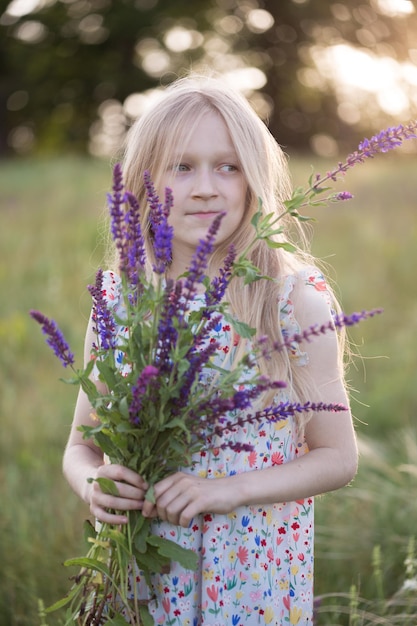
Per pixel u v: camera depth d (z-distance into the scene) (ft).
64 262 24.76
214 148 6.69
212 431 6.02
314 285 6.81
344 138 83.71
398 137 5.88
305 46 82.02
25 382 17.44
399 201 31.48
